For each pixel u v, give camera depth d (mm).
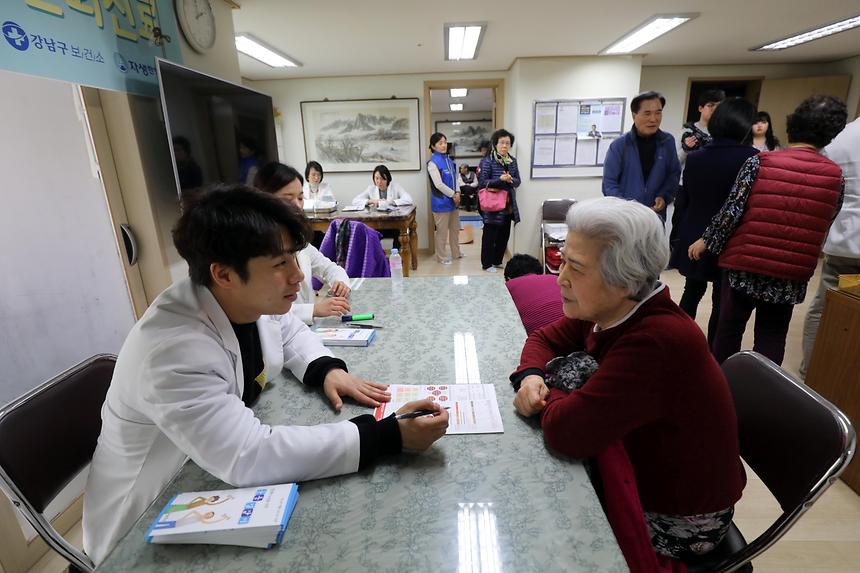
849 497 1650
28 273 1606
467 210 10156
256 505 682
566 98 4715
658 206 3020
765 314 1921
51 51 1593
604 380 790
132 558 634
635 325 820
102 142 1866
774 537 806
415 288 1757
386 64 4766
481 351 1219
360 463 775
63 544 875
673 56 4664
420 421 804
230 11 2877
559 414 812
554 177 4984
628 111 4762
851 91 4902
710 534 901
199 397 716
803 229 1695
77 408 1009
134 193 2025
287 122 5562
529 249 5215
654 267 793
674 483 862
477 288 1732
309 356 1101
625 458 822
